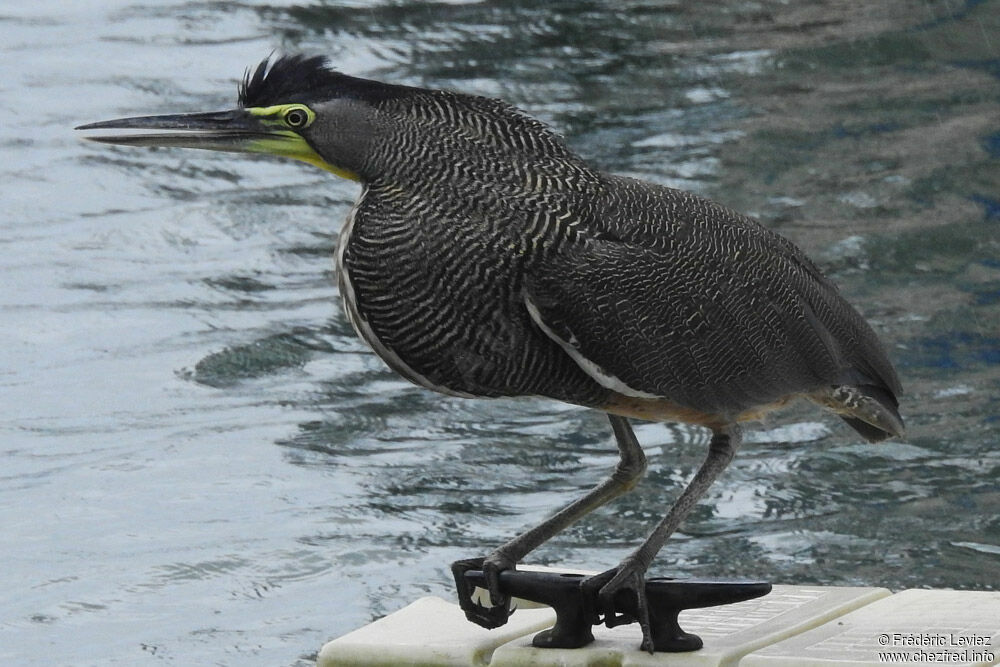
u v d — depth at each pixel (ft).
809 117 72.79
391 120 25.38
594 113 74.23
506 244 25.02
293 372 49.57
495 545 38.75
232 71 81.41
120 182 66.80
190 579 37.19
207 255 59.21
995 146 67.77
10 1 94.79
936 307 52.49
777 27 87.61
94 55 83.71
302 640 34.27
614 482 27.55
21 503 41.04
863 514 40.40
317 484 42.19
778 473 42.98
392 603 35.91
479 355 25.52
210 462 43.45
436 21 90.33
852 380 29.68
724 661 24.49
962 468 42.65
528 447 44.75
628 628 26.58
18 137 71.67
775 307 27.99
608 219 26.17
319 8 92.68
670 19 90.17
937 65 79.87
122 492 41.70
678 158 67.82
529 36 87.15
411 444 44.83
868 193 62.90
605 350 25.70
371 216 25.32
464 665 25.64
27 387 48.11
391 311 25.38
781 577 37.29
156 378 48.91
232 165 69.46
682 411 27.25
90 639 34.35
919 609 27.37
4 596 36.32
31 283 56.18
